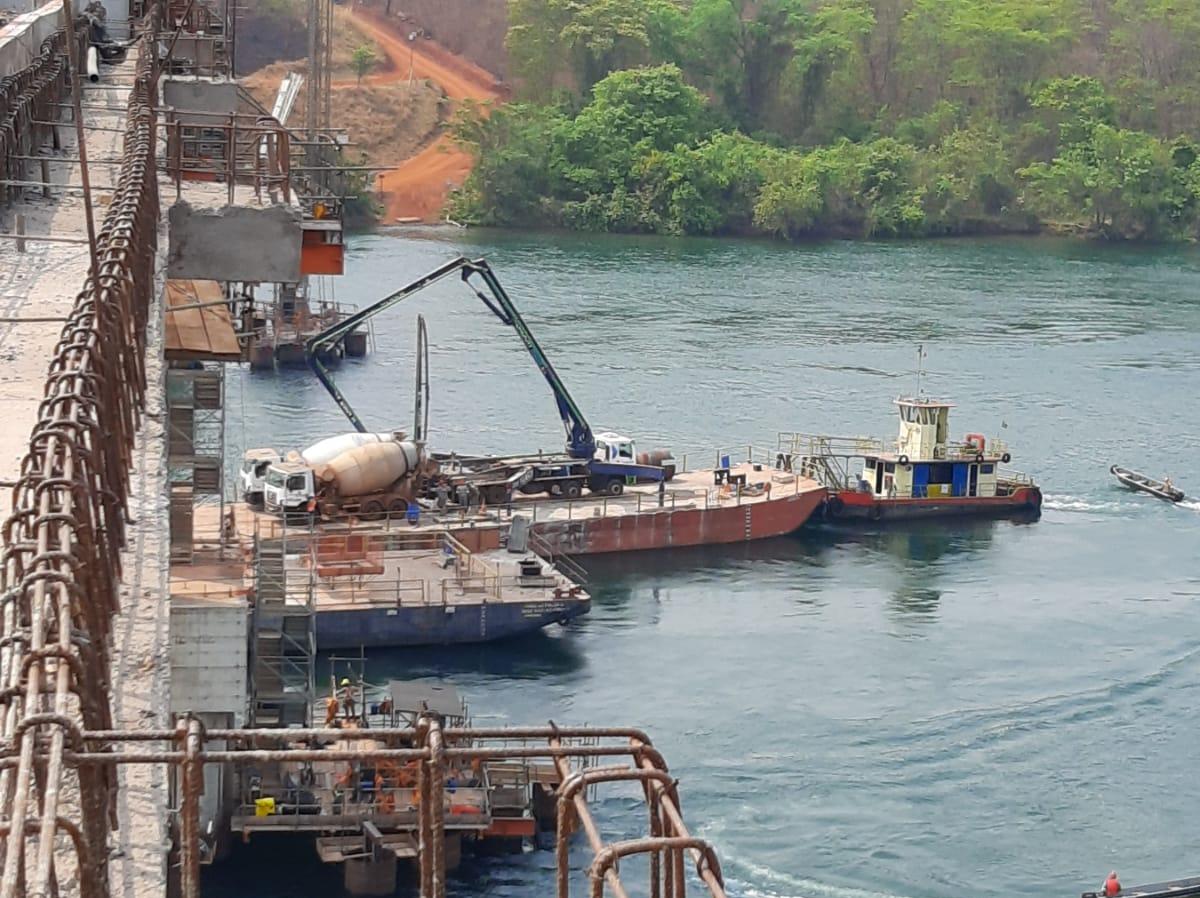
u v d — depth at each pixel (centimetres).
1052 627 18700
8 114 11062
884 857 12850
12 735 2666
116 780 3303
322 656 17525
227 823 12225
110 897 2952
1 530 3694
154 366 6669
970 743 15025
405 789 12506
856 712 15775
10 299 7888
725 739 15075
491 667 17362
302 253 11875
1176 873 12688
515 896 12069
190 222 10306
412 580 18712
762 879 12500
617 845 2664
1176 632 18525
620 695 16438
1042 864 12800
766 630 18662
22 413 6041
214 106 14950
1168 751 14975
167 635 4153
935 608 19650
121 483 4931
